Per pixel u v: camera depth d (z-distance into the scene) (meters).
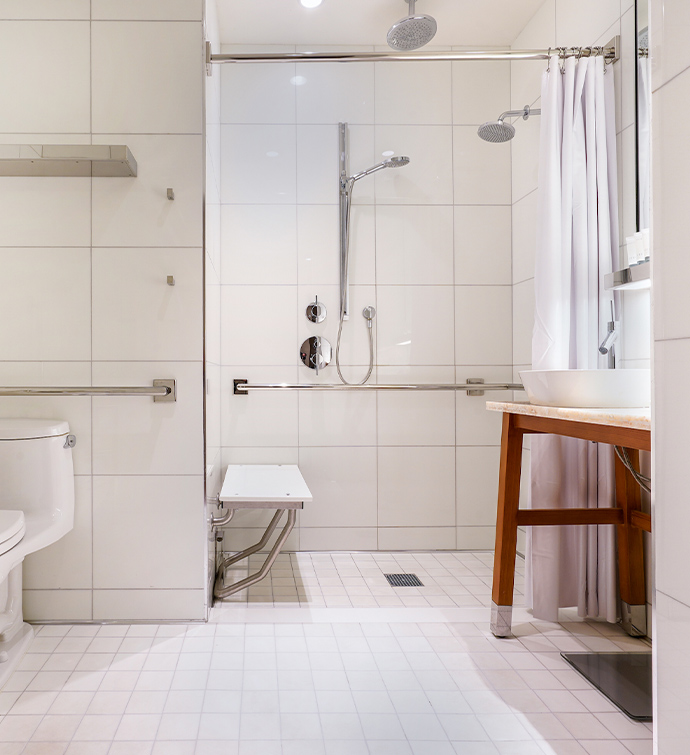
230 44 2.77
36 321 1.97
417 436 2.77
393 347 2.76
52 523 1.81
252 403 2.71
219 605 2.13
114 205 1.98
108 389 1.93
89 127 1.97
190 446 1.99
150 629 1.93
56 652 1.76
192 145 1.99
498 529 1.90
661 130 0.83
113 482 1.97
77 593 1.97
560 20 2.38
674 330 0.81
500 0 2.49
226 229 2.70
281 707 1.46
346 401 2.74
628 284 1.82
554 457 1.99
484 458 2.79
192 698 1.50
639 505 1.88
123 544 1.98
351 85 2.75
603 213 1.98
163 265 1.99
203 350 1.99
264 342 2.71
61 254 1.97
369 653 1.76
